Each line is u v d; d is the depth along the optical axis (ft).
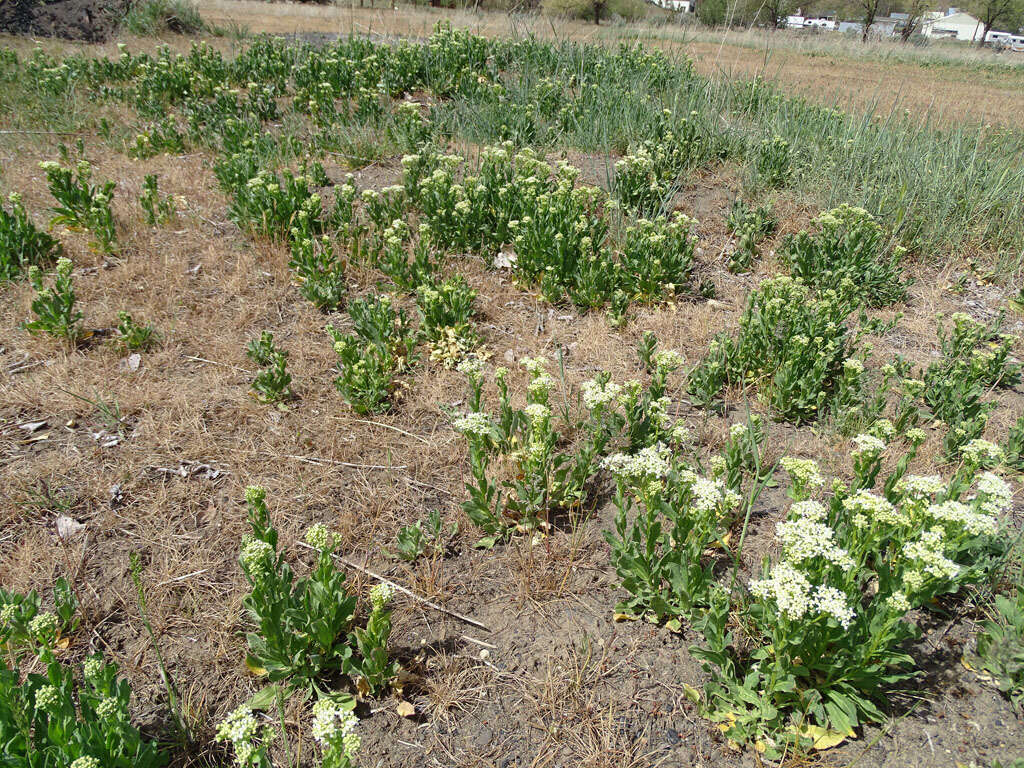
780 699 8.59
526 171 22.02
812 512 8.67
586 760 8.22
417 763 8.16
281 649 8.58
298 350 15.78
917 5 97.81
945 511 8.76
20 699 7.33
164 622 9.70
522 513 11.51
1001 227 22.58
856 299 16.72
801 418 14.60
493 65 37.73
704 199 24.48
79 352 15.16
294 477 12.31
